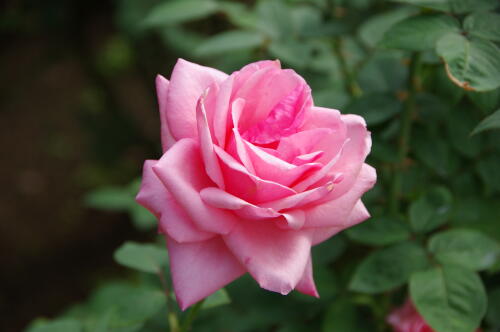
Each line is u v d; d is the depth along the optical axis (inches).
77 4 63.4
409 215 24.0
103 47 73.5
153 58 56.1
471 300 22.1
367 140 20.5
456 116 25.1
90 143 69.7
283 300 25.2
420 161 25.7
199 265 20.1
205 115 19.3
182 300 20.0
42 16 63.5
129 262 24.6
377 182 26.1
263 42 27.5
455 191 25.8
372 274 23.1
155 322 25.1
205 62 40.5
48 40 79.1
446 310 22.0
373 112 24.8
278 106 20.2
